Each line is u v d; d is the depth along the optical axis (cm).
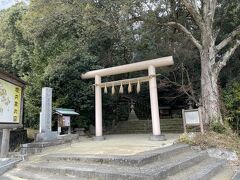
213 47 1004
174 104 1803
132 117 1609
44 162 611
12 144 894
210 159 704
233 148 758
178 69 1395
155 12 1128
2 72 638
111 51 1498
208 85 970
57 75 1185
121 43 1430
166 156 581
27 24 1005
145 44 1416
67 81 1230
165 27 1239
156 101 988
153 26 1201
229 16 1212
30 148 725
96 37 1209
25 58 1460
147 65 1020
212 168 565
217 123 899
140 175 403
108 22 1013
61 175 501
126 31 1152
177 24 1102
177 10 1216
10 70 1755
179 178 453
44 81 1194
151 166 477
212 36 1008
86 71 1248
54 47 1234
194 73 1392
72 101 1232
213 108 942
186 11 1224
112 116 1547
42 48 1252
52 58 1191
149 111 1759
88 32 1110
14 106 689
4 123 641
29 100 1191
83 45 1180
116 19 992
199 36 1267
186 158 595
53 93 1204
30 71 1433
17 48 1520
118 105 1627
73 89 1233
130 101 1700
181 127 1374
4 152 675
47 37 1214
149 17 1089
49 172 530
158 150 614
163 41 1352
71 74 1223
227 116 980
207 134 832
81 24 1134
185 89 1287
